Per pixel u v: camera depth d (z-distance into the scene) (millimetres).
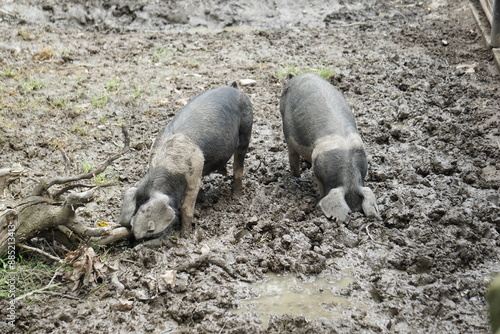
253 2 17859
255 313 6832
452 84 12875
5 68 13609
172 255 7656
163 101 12266
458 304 6941
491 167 9898
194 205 8047
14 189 8953
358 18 17359
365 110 11820
